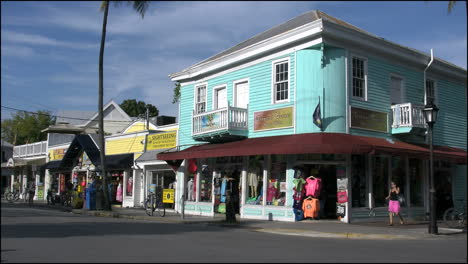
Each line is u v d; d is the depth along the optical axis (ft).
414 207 65.77
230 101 68.74
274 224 53.88
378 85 62.28
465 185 76.48
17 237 38.45
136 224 53.83
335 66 57.36
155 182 84.79
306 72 57.82
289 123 58.75
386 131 62.34
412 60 67.00
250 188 63.82
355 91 59.31
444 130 73.31
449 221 53.72
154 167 83.76
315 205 56.24
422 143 67.46
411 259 28.81
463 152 71.61
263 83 63.57
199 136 68.49
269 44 62.03
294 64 59.21
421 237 44.91
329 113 56.34
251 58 65.51
